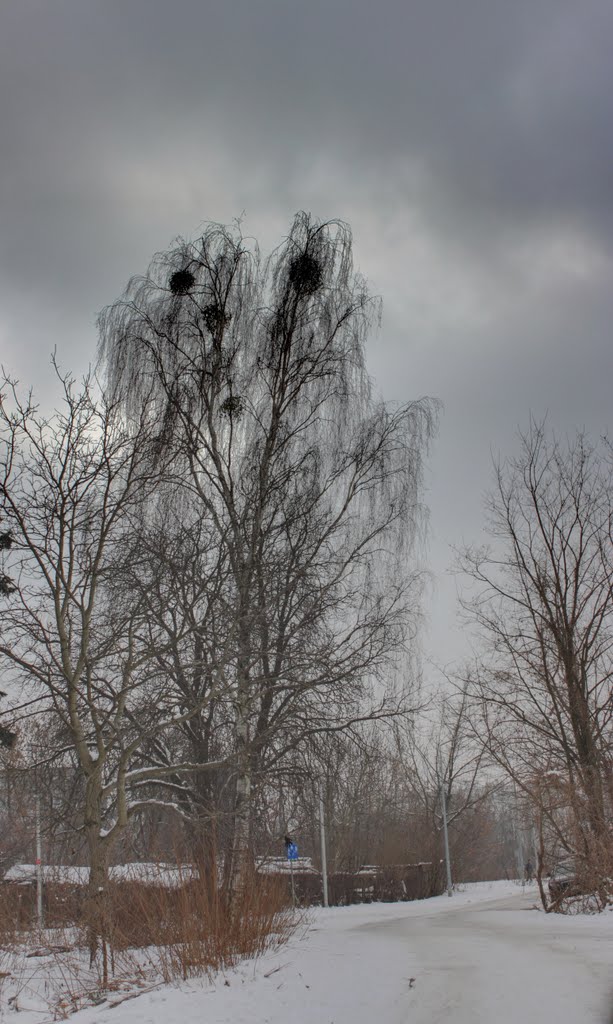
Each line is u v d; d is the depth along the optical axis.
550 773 21.30
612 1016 7.55
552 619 25.69
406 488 20.78
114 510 14.86
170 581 15.95
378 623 19.14
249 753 16.73
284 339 20.52
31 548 14.17
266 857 17.31
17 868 19.14
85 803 14.66
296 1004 9.34
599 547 26.14
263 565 17.67
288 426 20.28
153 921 12.62
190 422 19.22
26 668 14.27
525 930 15.73
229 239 21.03
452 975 10.49
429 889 41.75
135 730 16.53
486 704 25.52
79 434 15.12
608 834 20.08
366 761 18.64
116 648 15.11
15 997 10.25
